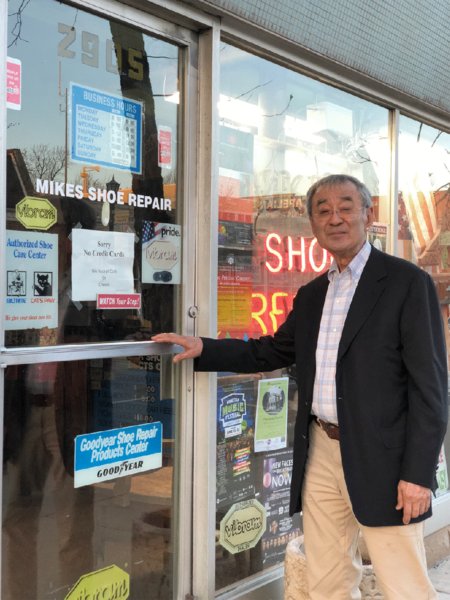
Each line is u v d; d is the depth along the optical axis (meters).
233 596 3.17
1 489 2.29
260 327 3.41
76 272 2.53
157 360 2.88
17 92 2.33
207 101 3.00
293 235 3.62
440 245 4.84
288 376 3.56
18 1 2.33
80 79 2.54
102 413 2.65
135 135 2.77
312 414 2.63
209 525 3.02
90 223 2.58
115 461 2.72
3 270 2.24
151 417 2.86
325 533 2.64
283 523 3.53
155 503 2.90
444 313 4.84
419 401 2.34
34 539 2.44
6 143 2.29
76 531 2.59
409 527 2.40
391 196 4.31
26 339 2.36
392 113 4.28
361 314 2.45
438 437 2.32
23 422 2.38
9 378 2.33
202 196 3.02
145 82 2.81
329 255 3.87
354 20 3.56
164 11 2.79
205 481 3.01
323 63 3.57
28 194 2.36
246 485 3.33
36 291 2.39
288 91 3.55
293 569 3.02
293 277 3.62
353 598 2.72
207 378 3.00
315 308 2.67
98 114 2.62
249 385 3.35
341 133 3.93
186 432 2.98
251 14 3.02
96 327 2.61
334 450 2.55
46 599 2.49
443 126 4.78
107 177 2.65
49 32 2.43
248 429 3.34
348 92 3.93
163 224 2.89
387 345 2.41
